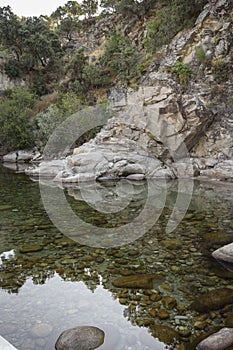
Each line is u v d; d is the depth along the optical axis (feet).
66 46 112.27
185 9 53.98
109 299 8.99
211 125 41.86
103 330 7.43
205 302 8.67
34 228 17.07
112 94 62.54
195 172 38.19
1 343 5.41
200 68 46.11
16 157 61.52
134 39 80.59
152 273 10.84
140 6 82.99
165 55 54.03
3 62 91.30
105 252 13.20
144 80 54.80
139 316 8.04
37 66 101.45
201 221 18.20
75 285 9.98
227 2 47.98
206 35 47.50
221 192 28.35
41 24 104.12
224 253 12.02
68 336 7.05
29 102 72.79
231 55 44.34
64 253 13.08
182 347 6.76
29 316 8.13
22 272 11.08
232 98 42.16
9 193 28.68
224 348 6.54
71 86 77.15
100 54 89.35
